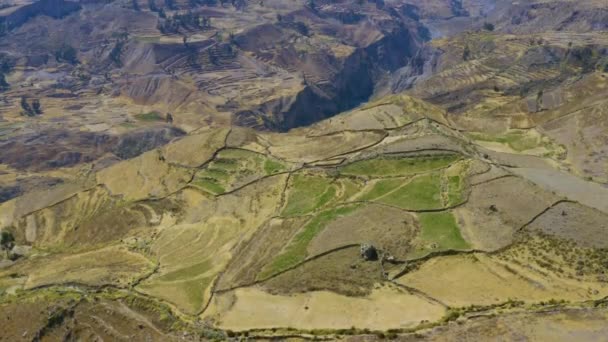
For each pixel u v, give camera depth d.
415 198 105.06
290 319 75.56
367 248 85.81
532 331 61.88
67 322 85.31
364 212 102.50
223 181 140.62
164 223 132.62
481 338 62.09
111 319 84.19
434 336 64.38
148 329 80.56
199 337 75.06
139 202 143.50
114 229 137.38
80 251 125.81
